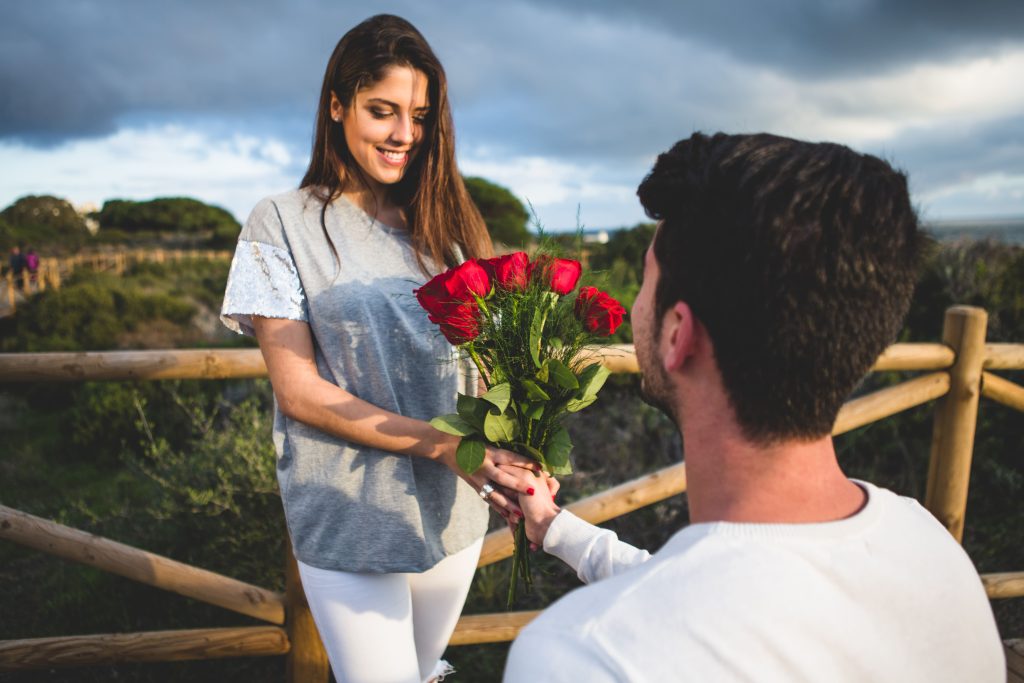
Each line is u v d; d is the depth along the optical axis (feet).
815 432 1.97
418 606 4.84
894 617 1.90
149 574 6.40
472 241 4.83
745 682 1.69
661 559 1.93
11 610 9.54
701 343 2.07
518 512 3.92
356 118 4.26
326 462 4.27
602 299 3.76
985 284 15.05
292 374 4.10
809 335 1.86
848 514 2.05
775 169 1.92
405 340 4.37
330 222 4.36
